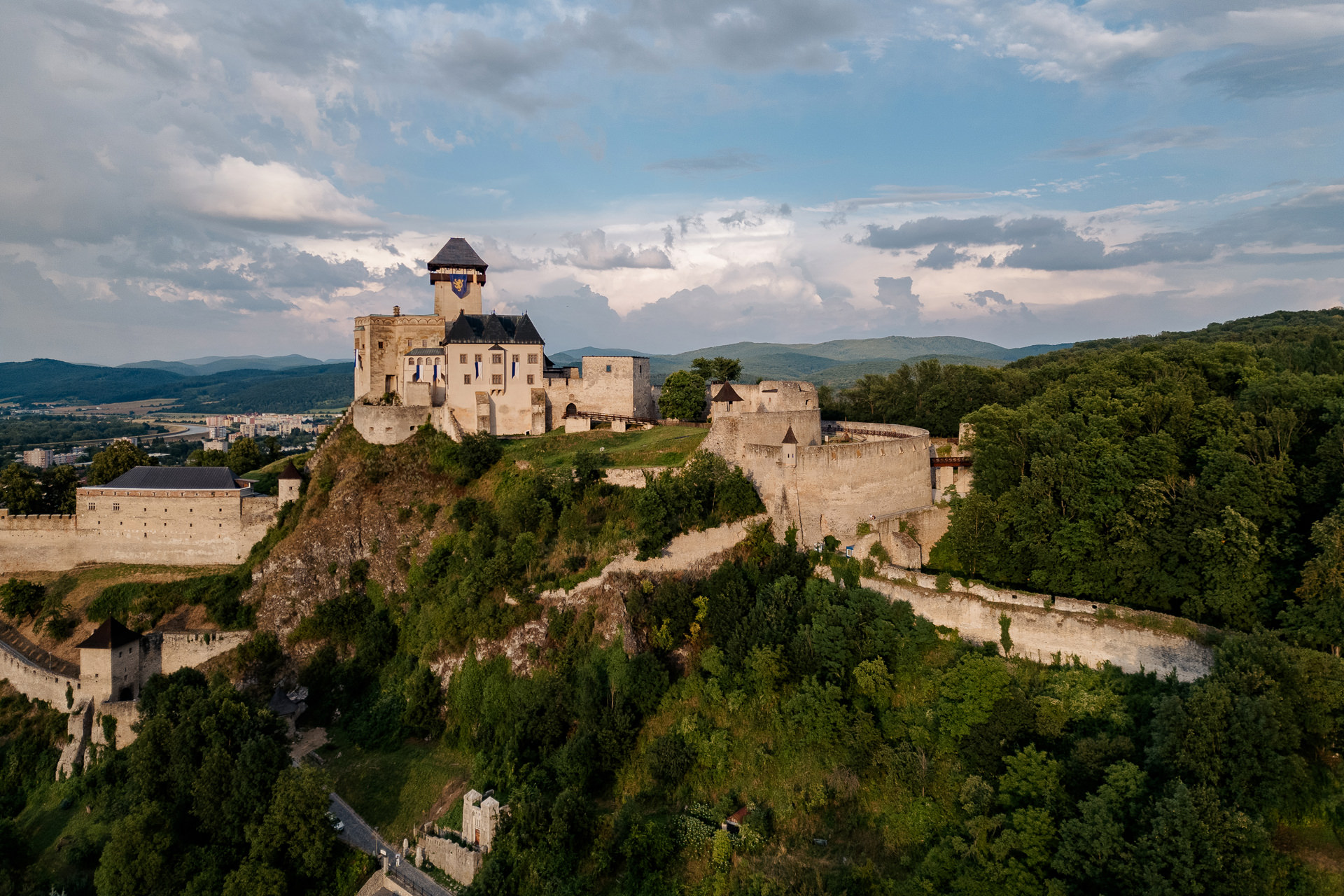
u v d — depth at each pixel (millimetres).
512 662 85688
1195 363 110000
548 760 75812
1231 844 50625
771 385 131875
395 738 87875
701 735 74562
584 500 99438
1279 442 80500
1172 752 56375
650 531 89750
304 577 102875
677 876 64375
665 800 71562
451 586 96438
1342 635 60844
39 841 81000
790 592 83938
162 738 79188
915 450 104438
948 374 151125
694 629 82500
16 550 113188
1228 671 58500
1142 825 54031
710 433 102938
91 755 89375
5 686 97625
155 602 103188
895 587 84438
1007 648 76562
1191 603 72750
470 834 71625
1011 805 60406
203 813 73812
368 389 140625
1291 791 54938
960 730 67688
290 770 74250
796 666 75438
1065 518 83062
